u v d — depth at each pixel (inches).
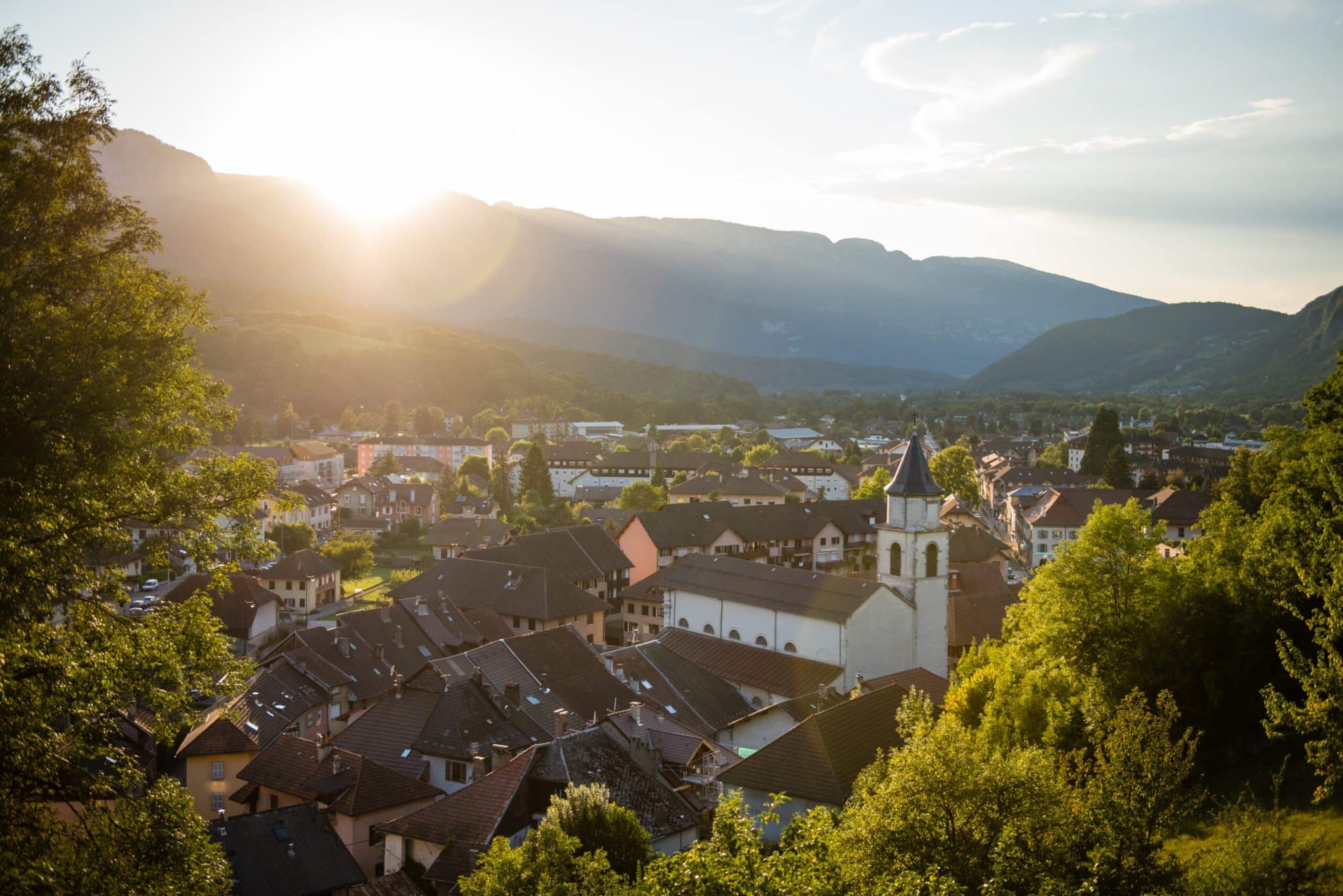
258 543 1424.7
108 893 1076.5
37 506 1107.3
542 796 2140.7
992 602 4060.0
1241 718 1930.4
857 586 3540.8
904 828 1154.0
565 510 7741.1
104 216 1235.2
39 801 1134.4
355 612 3764.8
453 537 6717.5
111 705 1206.9
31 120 1157.1
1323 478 1937.7
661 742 2472.9
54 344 1153.4
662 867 1195.9
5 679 1048.2
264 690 3065.9
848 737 2113.7
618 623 5162.4
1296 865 1114.1
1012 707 1963.6
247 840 1998.0
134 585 5187.0
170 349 1254.3
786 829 1309.1
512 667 3144.7
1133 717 1191.6
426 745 2630.4
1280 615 1895.9
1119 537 2116.1
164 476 1327.5
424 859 2076.8
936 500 3550.7
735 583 3912.4
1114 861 1065.5
